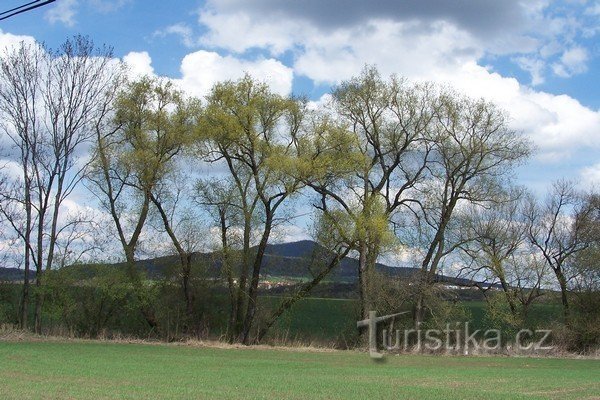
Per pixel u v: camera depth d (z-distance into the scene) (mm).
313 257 49594
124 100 45812
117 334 45531
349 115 49406
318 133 46406
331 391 21359
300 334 49062
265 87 46688
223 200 47344
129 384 21234
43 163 44375
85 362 28656
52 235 44438
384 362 37219
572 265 49344
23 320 44031
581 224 50688
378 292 46781
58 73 44469
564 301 49625
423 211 49969
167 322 48281
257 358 36250
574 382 27812
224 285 49844
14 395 17391
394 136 49406
